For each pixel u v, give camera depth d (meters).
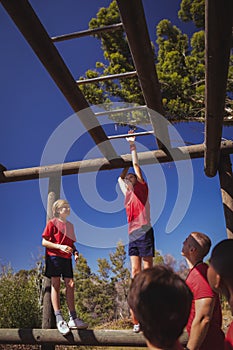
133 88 7.21
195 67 7.60
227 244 1.33
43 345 3.57
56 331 3.46
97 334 3.29
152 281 0.99
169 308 0.94
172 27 8.13
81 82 2.91
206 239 2.32
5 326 7.07
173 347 0.96
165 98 7.54
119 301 13.37
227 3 1.74
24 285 7.91
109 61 7.31
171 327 0.94
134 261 3.26
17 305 7.32
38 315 7.53
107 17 6.79
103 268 13.80
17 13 2.06
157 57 8.40
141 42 2.26
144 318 0.96
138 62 2.46
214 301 2.09
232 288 1.25
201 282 2.12
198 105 7.46
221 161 3.97
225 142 3.92
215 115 2.80
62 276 3.44
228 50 2.05
